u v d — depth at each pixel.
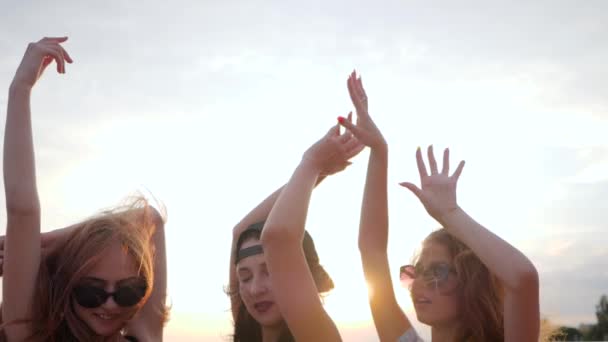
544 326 3.93
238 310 3.99
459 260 3.55
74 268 2.92
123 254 2.96
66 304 2.94
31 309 2.92
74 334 2.97
